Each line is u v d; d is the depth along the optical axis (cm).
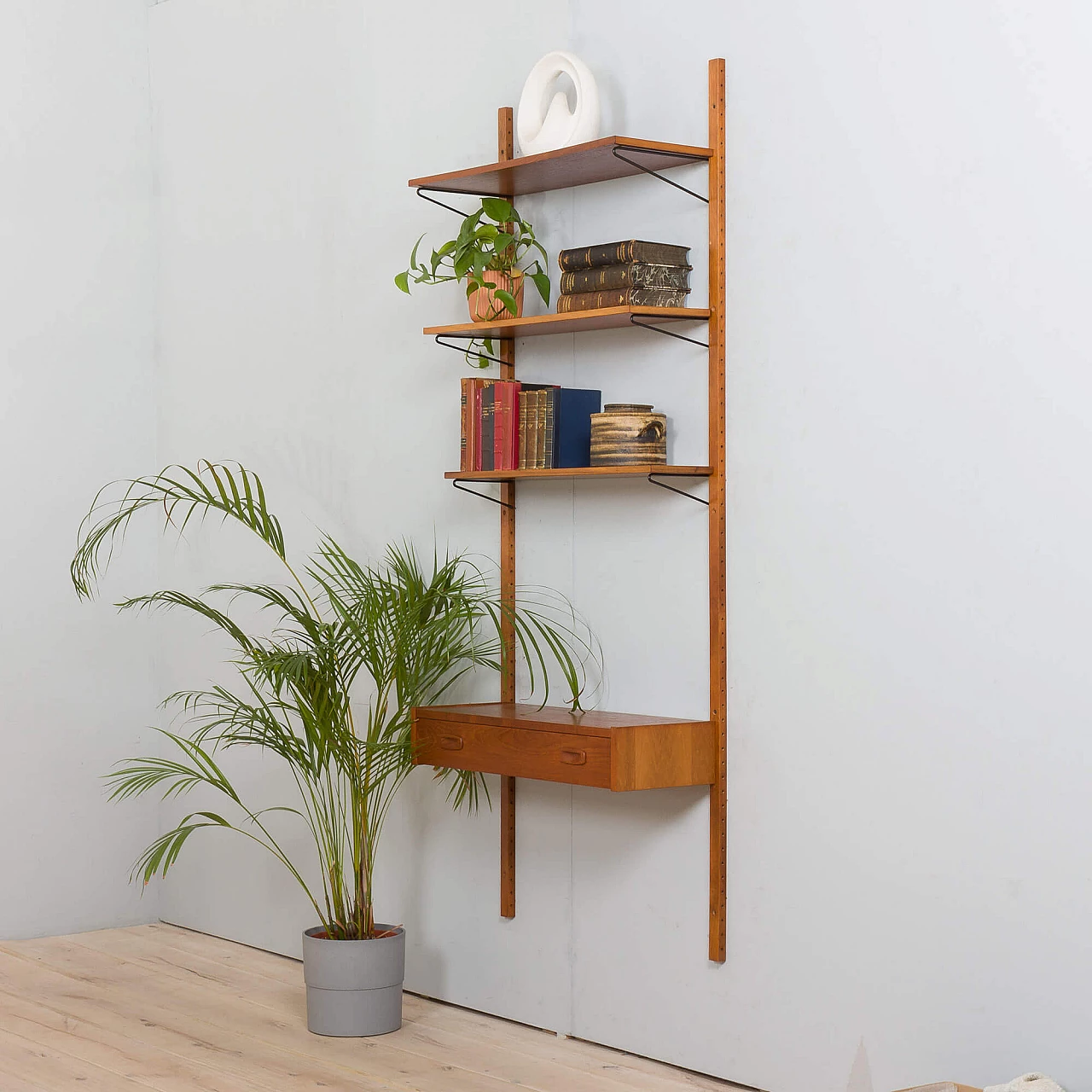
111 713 524
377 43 440
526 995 395
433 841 424
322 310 463
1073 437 278
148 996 423
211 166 508
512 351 400
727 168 343
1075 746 278
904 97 306
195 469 517
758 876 336
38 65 511
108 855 521
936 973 300
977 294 293
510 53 398
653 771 333
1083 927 276
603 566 376
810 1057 324
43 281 512
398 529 438
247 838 490
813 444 324
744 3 338
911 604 305
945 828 299
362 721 447
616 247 344
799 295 327
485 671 409
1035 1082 266
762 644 335
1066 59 279
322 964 383
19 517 505
